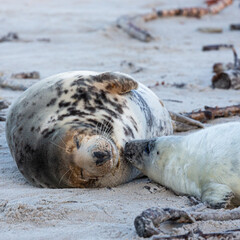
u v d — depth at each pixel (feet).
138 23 260.01
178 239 58.08
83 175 78.74
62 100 84.79
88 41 226.17
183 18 282.36
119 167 81.87
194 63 186.09
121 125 84.43
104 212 69.46
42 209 70.03
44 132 81.41
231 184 71.92
